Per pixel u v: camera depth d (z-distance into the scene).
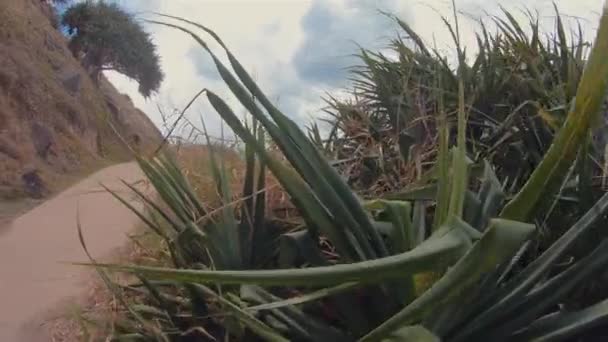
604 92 1.58
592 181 2.65
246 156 2.68
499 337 1.87
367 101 4.05
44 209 10.00
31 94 25.02
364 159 3.35
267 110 2.20
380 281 1.74
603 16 1.53
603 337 2.04
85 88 30.31
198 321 2.40
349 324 2.04
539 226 2.46
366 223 2.15
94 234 6.27
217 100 2.29
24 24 30.17
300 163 2.15
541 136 3.04
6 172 16.27
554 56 3.63
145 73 33.19
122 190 3.83
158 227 2.71
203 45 2.22
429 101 3.53
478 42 3.63
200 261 2.68
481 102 3.41
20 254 7.25
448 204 1.92
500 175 3.13
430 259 1.67
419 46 4.13
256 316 2.12
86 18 35.53
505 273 1.95
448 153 2.13
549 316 1.91
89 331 2.84
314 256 2.31
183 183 2.76
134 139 3.13
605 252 1.92
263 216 2.64
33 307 5.08
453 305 1.81
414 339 1.60
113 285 2.54
